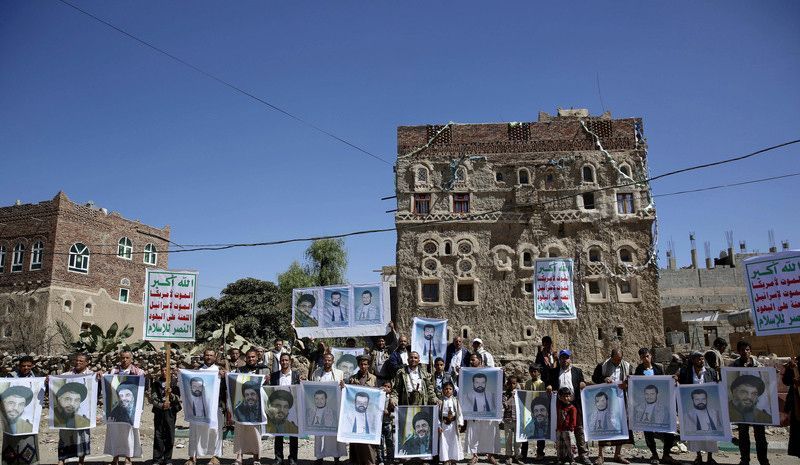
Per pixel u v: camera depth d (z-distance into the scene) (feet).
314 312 56.54
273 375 45.16
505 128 115.65
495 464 42.57
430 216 111.96
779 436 58.39
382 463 41.78
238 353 48.55
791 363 38.93
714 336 113.39
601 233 110.32
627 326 106.32
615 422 41.88
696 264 227.61
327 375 42.73
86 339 124.36
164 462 40.86
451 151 115.03
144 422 67.00
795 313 39.58
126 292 158.51
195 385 40.34
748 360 41.19
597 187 111.96
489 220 111.55
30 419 38.55
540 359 47.01
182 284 45.57
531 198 111.45
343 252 166.09
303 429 39.42
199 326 147.43
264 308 147.95
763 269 41.50
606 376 45.01
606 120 114.93
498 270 109.19
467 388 42.34
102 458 44.78
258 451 40.57
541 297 60.49
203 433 40.40
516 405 43.68
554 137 114.52
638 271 108.58
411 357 41.70
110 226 156.25
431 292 110.22
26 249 144.87
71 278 144.05
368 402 39.24
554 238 110.63
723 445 53.36
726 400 39.93
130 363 42.29
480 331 106.93
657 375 42.57
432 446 40.06
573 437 51.90
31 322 137.80
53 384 39.29
